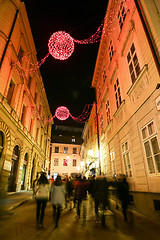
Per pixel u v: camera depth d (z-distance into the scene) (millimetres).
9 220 5438
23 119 15766
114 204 8664
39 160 23141
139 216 6000
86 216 6379
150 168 6266
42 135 25531
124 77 9258
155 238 3795
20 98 13773
